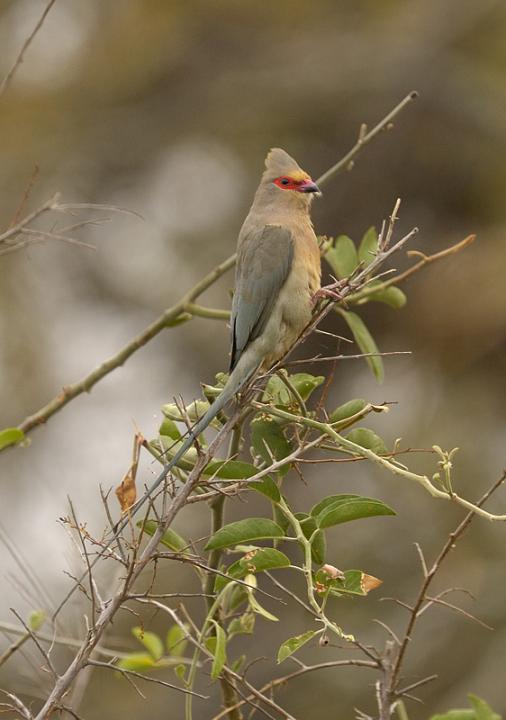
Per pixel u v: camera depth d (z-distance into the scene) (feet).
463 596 45.62
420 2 65.67
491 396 51.96
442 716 18.19
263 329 22.95
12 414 51.83
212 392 19.22
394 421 52.44
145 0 65.00
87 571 16.08
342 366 56.39
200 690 41.96
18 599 24.75
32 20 62.54
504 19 64.08
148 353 56.03
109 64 64.18
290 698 44.11
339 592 16.35
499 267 53.47
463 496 48.01
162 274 57.77
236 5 65.00
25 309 54.65
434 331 53.47
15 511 47.98
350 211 62.23
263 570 16.63
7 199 60.13
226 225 59.67
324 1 66.39
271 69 64.64
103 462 50.70
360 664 16.33
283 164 24.56
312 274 23.44
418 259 57.16
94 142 62.95
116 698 40.55
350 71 63.82
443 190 61.41
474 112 62.23
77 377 54.03
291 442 18.31
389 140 62.44
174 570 43.32
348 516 16.93
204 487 17.39
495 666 44.01
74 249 57.52
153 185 62.39
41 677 20.75
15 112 62.13
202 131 63.72
